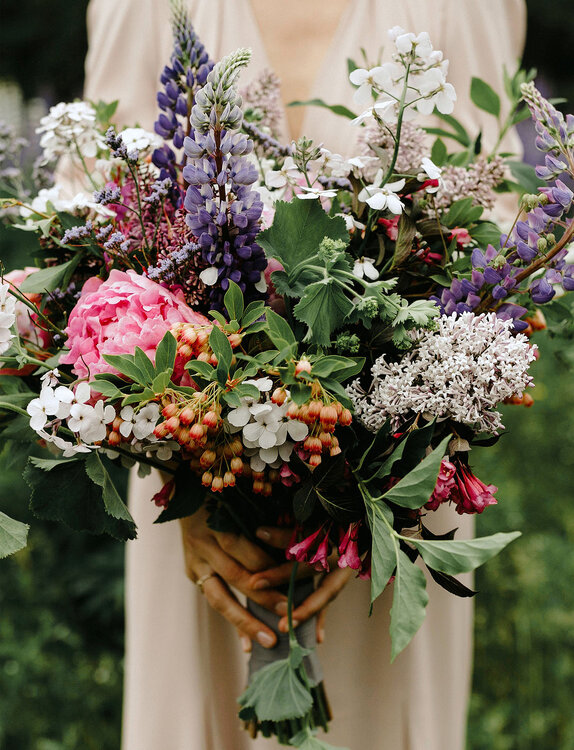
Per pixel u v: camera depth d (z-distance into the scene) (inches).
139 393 39.2
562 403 128.6
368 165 45.6
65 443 39.3
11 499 110.8
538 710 94.7
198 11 64.2
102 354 37.8
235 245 40.2
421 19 62.1
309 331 39.2
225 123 39.2
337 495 42.4
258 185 47.7
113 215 46.4
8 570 108.7
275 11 62.8
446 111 42.1
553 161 41.2
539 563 102.9
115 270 41.6
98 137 50.3
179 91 46.8
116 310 40.1
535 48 273.3
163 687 65.0
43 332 47.4
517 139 67.2
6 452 51.5
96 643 106.2
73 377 44.2
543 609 99.7
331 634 62.9
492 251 42.9
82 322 40.4
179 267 41.3
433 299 42.8
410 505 38.3
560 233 44.8
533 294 42.1
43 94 208.8
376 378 41.1
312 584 55.0
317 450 38.9
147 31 66.1
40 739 94.5
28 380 47.9
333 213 45.1
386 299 40.1
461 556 36.9
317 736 63.6
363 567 43.4
